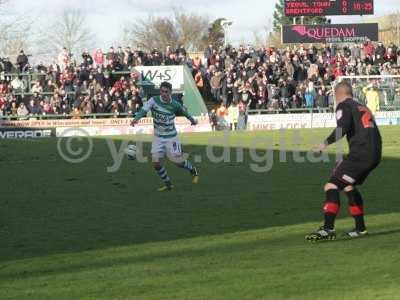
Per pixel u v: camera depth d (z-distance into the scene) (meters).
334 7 73.69
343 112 13.12
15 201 19.53
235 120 60.06
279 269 10.89
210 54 68.25
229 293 9.57
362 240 13.12
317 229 14.46
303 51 66.69
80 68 62.22
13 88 60.66
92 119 58.56
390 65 67.19
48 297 9.68
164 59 63.75
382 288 9.62
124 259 12.11
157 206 18.30
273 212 16.91
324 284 9.91
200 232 14.62
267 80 62.59
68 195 20.59
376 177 23.11
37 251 13.08
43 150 37.41
